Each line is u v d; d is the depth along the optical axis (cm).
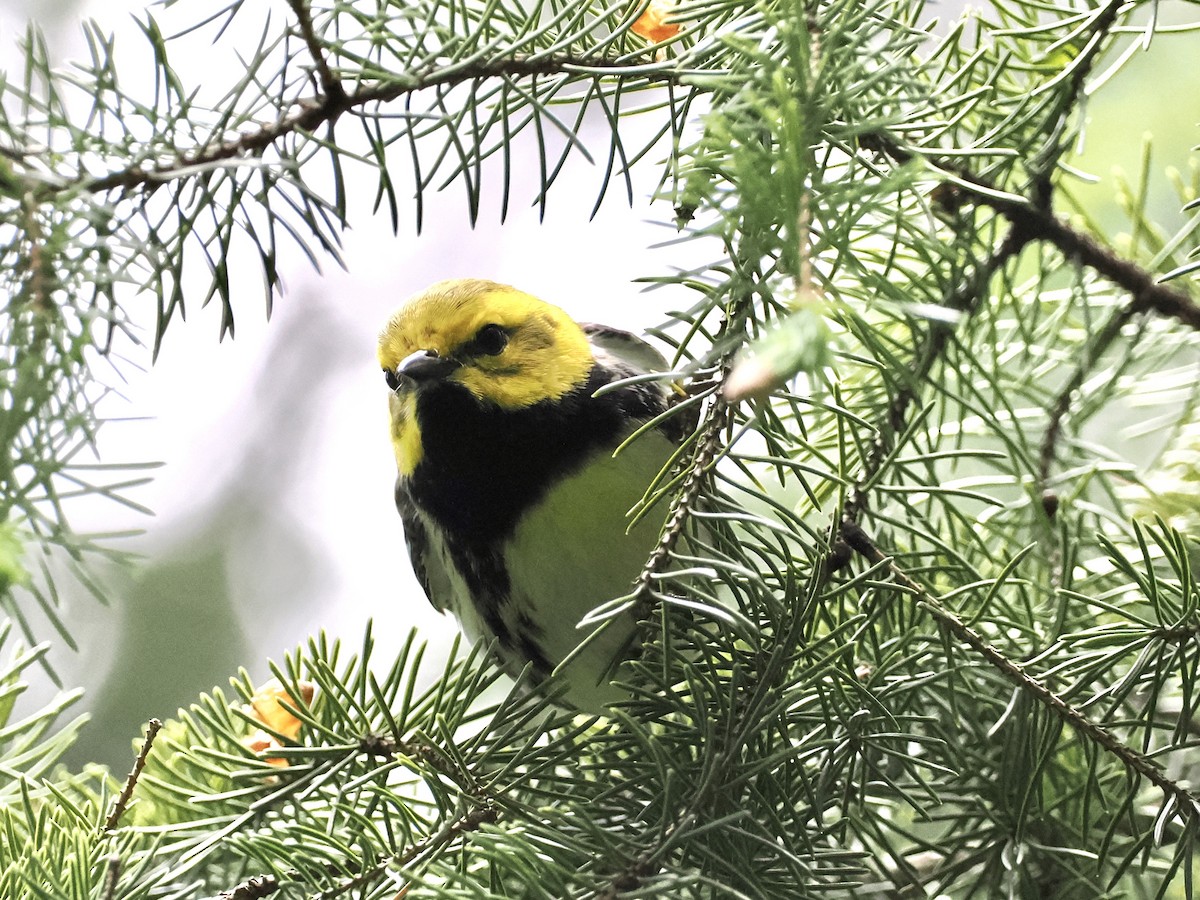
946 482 696
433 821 574
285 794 524
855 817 613
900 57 494
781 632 519
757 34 479
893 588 536
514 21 552
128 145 453
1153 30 554
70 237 419
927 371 607
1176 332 711
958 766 610
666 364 811
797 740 570
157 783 528
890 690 544
